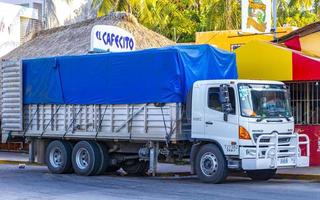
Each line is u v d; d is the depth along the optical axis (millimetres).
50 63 34656
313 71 34344
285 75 35406
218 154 27922
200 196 23719
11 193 25141
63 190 26141
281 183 29094
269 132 27859
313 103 35969
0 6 57312
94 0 69812
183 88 29078
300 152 29297
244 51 37031
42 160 35656
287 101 29312
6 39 57781
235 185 27766
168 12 80312
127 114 30875
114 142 32781
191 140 29016
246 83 27969
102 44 37094
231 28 72250
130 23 51281
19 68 36156
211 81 28359
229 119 27562
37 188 26969
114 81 31438
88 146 32812
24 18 60844
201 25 78625
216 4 72688
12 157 48312
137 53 30484
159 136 29328
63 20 71188
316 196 23734
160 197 23516
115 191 25656
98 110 32250
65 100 33781
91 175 33062
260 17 40625
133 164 34062
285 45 38875
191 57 29484
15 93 36406
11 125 36625
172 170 37062
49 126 34750
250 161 27156
